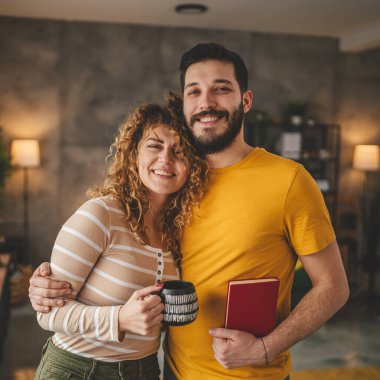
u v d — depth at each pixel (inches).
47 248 221.9
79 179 221.8
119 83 221.8
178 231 57.7
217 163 58.1
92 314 49.8
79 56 217.0
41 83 214.5
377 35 214.1
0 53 209.9
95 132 221.3
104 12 200.4
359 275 231.3
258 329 51.9
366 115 251.8
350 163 252.1
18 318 169.8
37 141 206.8
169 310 48.3
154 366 58.4
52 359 55.3
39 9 196.7
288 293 58.6
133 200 56.2
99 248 52.7
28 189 217.8
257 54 235.3
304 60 241.0
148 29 222.1
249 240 54.2
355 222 240.7
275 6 188.2
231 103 56.1
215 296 55.1
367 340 157.2
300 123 229.3
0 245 193.6
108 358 53.9
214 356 55.2
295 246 55.7
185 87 57.5
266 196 54.7
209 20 212.5
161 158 55.3
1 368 130.3
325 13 197.6
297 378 128.8
